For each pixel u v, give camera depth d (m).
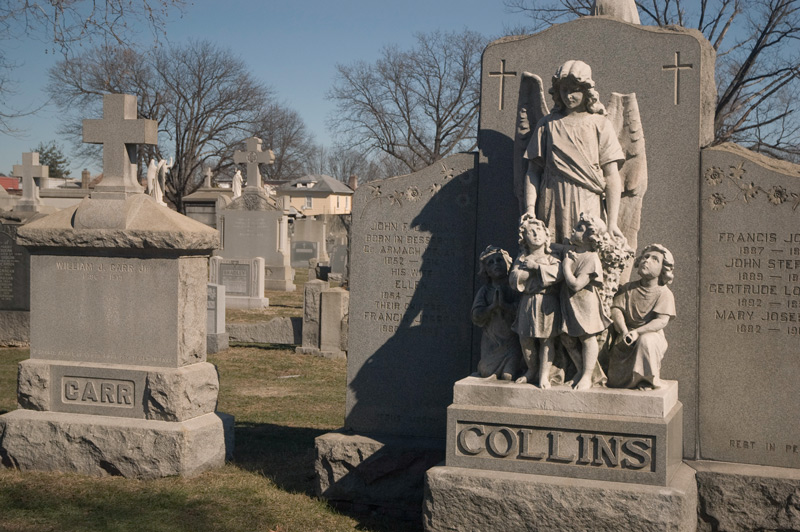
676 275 6.53
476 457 5.91
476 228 7.19
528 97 6.77
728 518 6.16
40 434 7.79
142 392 7.76
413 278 7.40
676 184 6.54
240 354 14.88
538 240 5.86
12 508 6.74
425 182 7.36
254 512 6.75
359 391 7.55
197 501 6.96
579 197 6.14
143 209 7.88
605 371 6.02
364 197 7.52
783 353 6.32
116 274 7.91
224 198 33.72
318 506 7.01
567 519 5.55
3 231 15.34
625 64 6.71
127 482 7.46
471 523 5.77
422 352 7.38
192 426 7.69
